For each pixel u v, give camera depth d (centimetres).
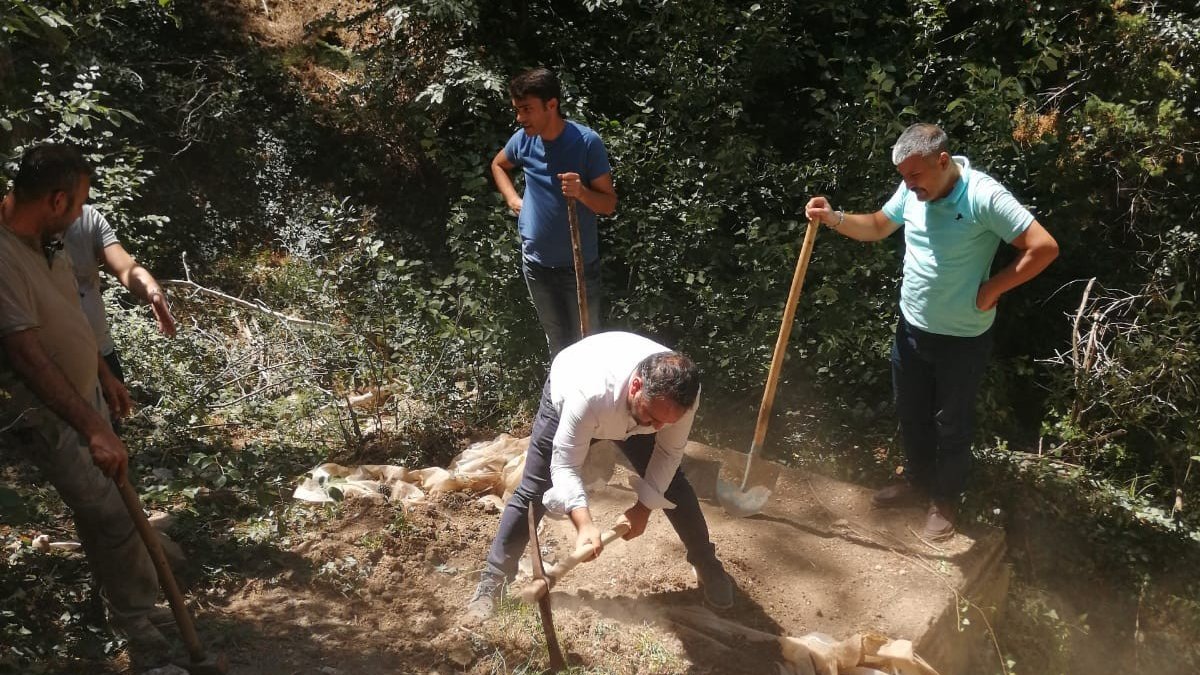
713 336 693
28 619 375
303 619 402
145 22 909
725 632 407
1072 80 947
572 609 416
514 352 664
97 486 350
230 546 446
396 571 440
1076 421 740
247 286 816
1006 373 770
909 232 468
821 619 431
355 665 373
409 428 612
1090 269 834
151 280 446
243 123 901
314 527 472
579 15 926
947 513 498
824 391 708
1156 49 912
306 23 991
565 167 512
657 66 832
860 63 883
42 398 315
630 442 389
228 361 666
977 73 795
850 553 483
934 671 396
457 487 521
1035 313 820
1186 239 825
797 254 709
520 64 860
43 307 329
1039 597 596
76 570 415
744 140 760
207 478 499
